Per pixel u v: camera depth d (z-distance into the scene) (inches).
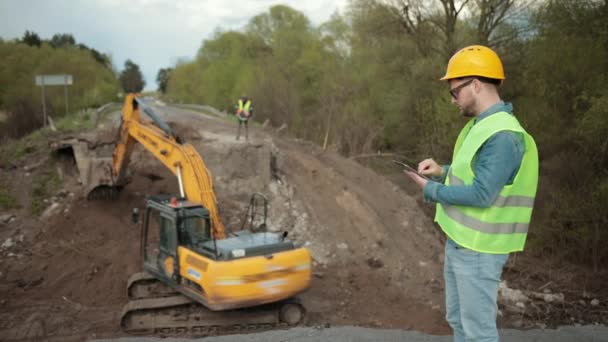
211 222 408.5
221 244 376.8
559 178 690.8
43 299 449.1
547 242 648.4
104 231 548.1
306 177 663.8
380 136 1085.8
